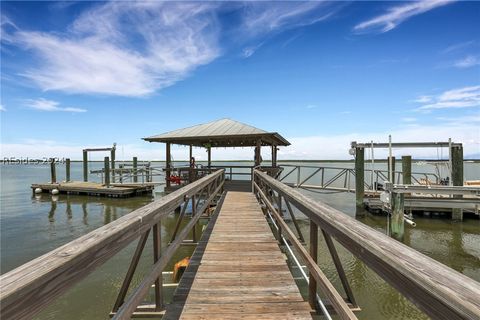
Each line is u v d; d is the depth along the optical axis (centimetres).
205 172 1201
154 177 2497
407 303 473
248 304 233
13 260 692
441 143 1025
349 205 1283
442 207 976
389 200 805
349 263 627
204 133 1077
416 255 89
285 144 1435
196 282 275
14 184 2569
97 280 571
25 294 78
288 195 272
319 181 2478
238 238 423
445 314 69
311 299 225
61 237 880
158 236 213
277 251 366
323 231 187
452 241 774
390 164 1034
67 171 2056
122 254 715
